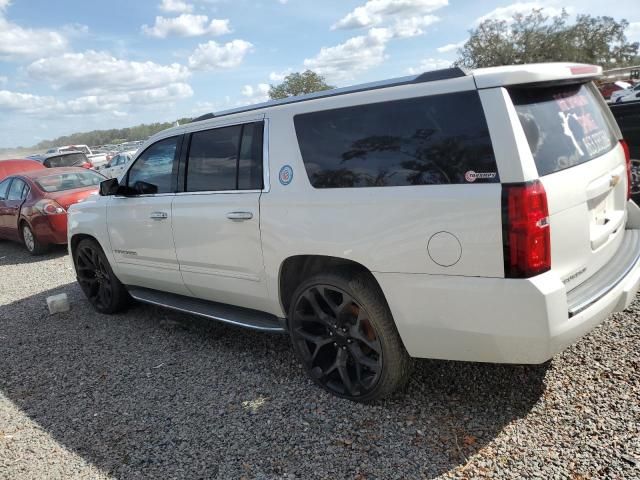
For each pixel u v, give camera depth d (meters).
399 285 2.80
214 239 3.83
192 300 4.50
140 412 3.48
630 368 3.18
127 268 4.94
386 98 2.87
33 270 8.48
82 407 3.65
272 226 3.38
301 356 3.48
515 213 2.39
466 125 2.56
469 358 2.76
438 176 2.65
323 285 3.19
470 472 2.55
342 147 3.05
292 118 3.32
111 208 4.90
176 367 4.09
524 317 2.45
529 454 2.62
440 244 2.62
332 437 2.95
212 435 3.12
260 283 3.61
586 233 2.72
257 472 2.74
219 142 3.85
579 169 2.71
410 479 2.56
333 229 3.04
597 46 43.19
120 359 4.37
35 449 3.20
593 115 3.14
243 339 4.49
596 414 2.83
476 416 2.98
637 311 3.89
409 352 2.94
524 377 3.28
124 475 2.85
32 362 4.55
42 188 9.69
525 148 2.45
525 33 43.03
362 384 3.18
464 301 2.59
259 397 3.48
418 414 3.06
